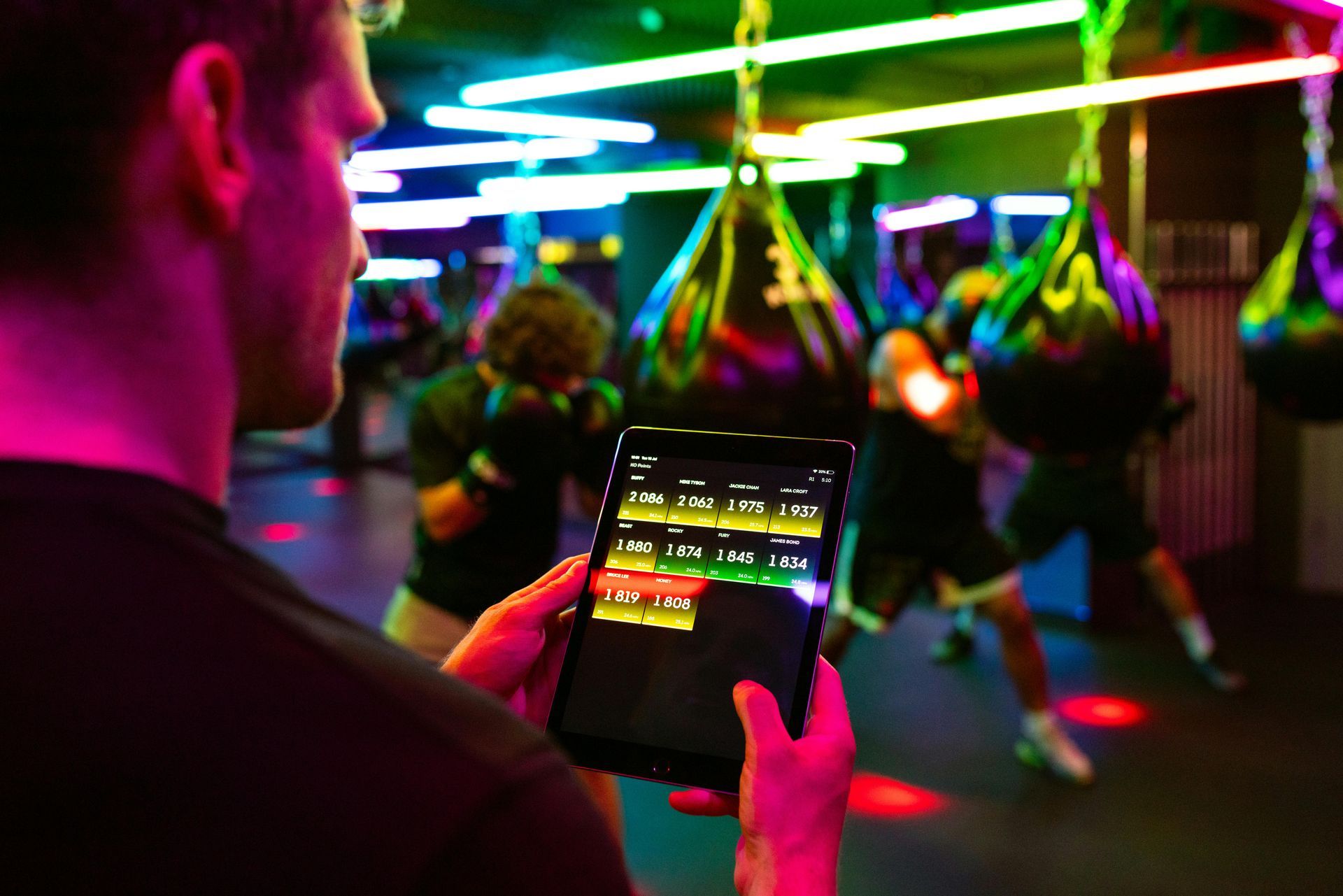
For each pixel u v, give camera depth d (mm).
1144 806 3223
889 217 5637
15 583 384
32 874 371
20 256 411
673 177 5105
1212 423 5316
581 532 6910
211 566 414
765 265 1210
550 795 407
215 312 455
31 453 409
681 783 823
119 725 378
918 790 3352
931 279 5461
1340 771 3438
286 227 469
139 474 417
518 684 834
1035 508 4250
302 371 498
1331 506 5445
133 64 408
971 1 1969
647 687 855
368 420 12977
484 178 6723
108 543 397
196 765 380
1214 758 3562
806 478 895
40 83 399
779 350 1178
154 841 375
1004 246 5449
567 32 3172
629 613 880
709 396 1180
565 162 5902
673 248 6633
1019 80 4336
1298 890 2762
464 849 383
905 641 4852
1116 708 4031
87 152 407
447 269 12586
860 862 2916
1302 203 5254
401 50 3174
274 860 378
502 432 2346
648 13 3088
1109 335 1625
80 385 416
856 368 1242
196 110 418
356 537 7004
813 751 724
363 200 7191
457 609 2510
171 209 428
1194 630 4180
